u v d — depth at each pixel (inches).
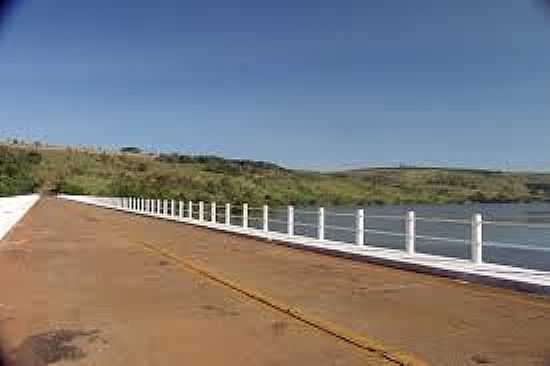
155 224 1740.9
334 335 396.5
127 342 386.3
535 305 495.8
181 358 348.5
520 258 1521.9
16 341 392.8
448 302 510.9
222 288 589.9
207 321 442.6
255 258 861.8
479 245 692.7
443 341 378.0
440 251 1673.2
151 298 538.3
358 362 334.6
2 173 5664.4
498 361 334.0
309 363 334.0
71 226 1598.2
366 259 818.2
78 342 388.5
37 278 665.6
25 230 1424.7
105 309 490.9
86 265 776.3
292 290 576.4
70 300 531.8
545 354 347.6
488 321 434.9
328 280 642.8
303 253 932.6
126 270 726.5
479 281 618.8
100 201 3730.3
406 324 426.3
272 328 418.3
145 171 6186.0
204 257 872.3
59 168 7214.6
